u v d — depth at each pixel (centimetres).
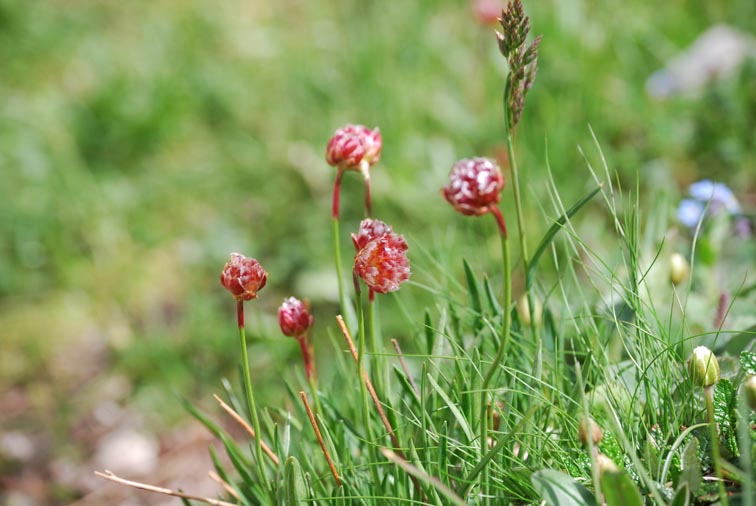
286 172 136
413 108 137
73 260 129
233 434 100
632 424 72
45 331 119
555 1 143
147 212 136
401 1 163
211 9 178
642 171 118
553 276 98
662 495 69
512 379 75
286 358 106
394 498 70
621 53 139
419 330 80
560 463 72
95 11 178
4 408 110
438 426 74
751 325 76
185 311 119
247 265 70
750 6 140
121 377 111
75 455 102
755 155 118
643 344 73
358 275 70
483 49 147
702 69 130
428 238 115
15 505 97
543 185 114
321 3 174
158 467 99
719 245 86
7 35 169
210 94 153
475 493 71
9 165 139
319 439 71
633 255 74
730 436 71
